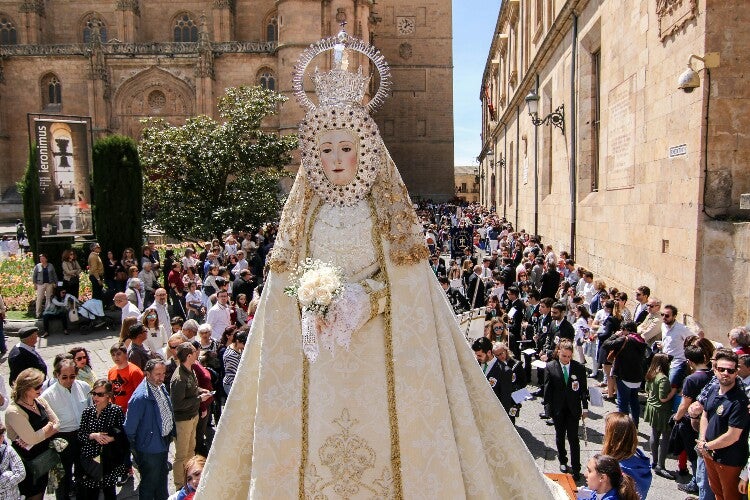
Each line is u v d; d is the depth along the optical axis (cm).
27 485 714
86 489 747
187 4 6512
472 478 329
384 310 333
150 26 6556
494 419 350
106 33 6600
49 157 1978
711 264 1041
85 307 1831
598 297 1406
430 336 333
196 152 3064
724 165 1040
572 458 877
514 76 3925
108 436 736
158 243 3859
